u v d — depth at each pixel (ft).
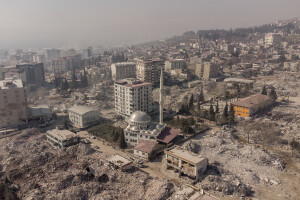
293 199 326.65
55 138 497.46
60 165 387.96
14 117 602.44
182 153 392.47
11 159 427.74
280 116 628.28
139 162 419.13
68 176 344.69
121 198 322.55
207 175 370.12
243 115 647.97
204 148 460.14
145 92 640.58
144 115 506.48
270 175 380.99
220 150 442.91
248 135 507.30
